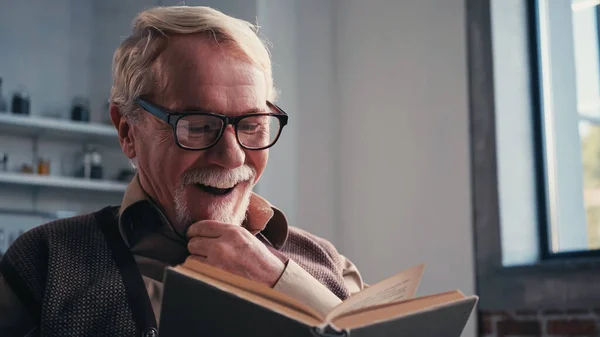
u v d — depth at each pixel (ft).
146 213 4.83
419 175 12.01
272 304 3.23
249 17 12.92
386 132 12.67
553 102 11.02
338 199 13.41
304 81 13.35
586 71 10.66
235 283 3.36
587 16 10.69
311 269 5.32
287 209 12.80
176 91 4.58
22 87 14.24
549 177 10.94
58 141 14.48
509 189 10.84
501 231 10.66
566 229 10.71
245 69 4.69
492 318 10.65
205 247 4.41
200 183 4.62
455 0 11.75
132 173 14.52
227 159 4.54
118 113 5.01
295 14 13.41
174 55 4.63
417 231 11.94
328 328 3.07
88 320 4.33
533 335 10.11
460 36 11.62
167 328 3.25
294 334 3.14
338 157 13.50
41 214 13.85
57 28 14.79
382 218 12.57
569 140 10.80
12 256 4.62
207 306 3.17
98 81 15.05
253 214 5.20
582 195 10.58
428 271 11.69
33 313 4.46
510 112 11.02
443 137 11.69
